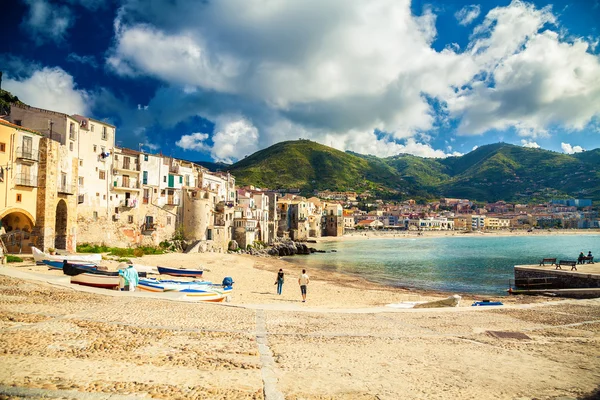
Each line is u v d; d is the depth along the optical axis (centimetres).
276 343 1400
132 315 1700
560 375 1175
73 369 993
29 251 4269
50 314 1595
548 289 4203
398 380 1091
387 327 1772
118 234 6431
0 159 3916
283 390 959
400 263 8912
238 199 11169
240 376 1037
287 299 3362
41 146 4394
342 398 939
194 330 1513
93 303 1906
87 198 5847
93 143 5975
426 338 1589
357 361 1245
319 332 1609
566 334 1727
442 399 970
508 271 7388
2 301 1769
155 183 7225
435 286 5488
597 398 1004
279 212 16612
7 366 976
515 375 1168
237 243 9962
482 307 2470
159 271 4431
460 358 1324
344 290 4425
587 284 4166
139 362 1090
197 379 989
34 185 4266
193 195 8112
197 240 7906
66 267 3058
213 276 4900
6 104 6366
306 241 17188
